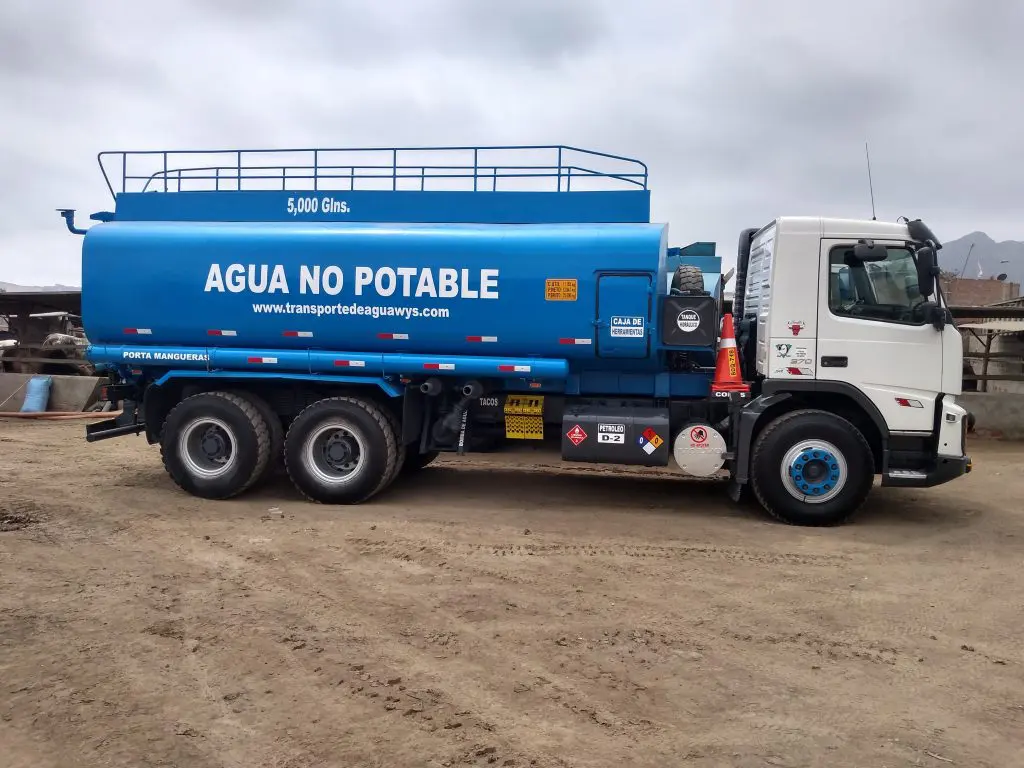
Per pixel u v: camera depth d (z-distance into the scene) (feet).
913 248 23.29
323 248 25.38
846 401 24.07
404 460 29.66
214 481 26.16
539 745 10.91
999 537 22.57
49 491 27.48
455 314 24.91
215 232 26.23
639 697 12.38
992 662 13.94
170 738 11.00
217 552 20.13
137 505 25.38
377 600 16.63
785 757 10.69
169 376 26.53
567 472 33.17
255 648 14.10
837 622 15.74
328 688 12.57
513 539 21.66
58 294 58.39
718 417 25.43
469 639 14.58
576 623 15.44
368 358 25.43
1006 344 56.03
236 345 26.40
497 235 24.81
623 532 22.68
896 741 11.16
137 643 14.28
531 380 25.98
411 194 26.76
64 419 50.06
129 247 26.50
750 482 24.06
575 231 24.67
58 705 11.94
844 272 23.35
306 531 22.31
